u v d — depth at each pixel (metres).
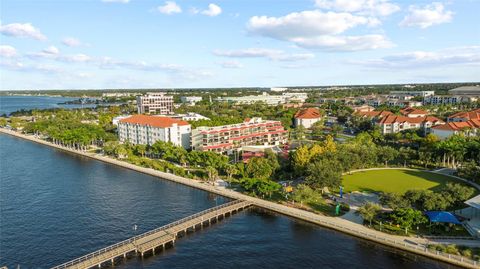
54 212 114.75
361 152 159.75
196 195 132.12
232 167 145.88
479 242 87.31
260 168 138.75
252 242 94.12
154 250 90.00
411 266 80.62
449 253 82.00
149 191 136.88
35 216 111.44
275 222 107.00
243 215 113.25
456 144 161.12
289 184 137.12
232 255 87.38
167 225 101.69
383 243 89.25
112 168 174.75
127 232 100.19
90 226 104.06
